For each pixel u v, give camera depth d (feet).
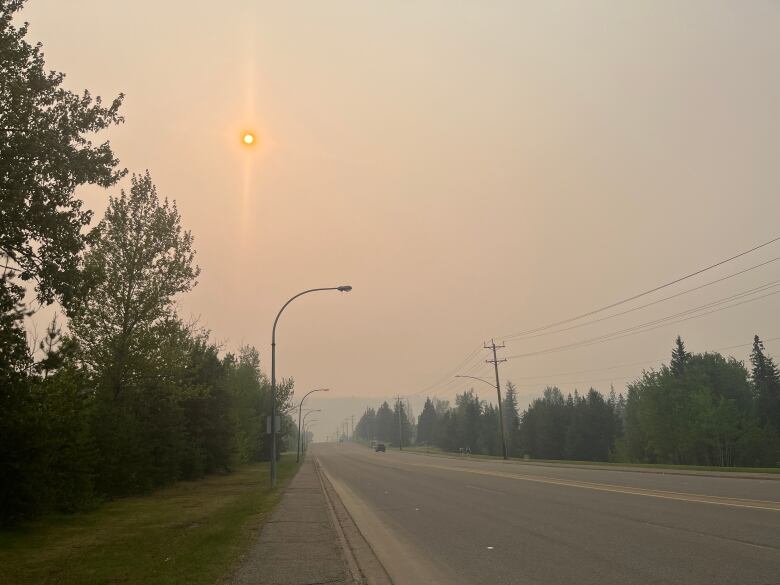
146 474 92.94
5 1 48.14
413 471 137.08
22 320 51.16
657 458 277.03
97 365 92.99
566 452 352.28
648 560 29.81
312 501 69.00
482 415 470.80
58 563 35.50
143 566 32.81
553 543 36.22
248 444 200.13
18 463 53.62
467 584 26.94
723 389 276.82
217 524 50.88
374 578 28.91
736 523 39.96
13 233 48.39
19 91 47.06
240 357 236.84
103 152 53.72
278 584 27.35
